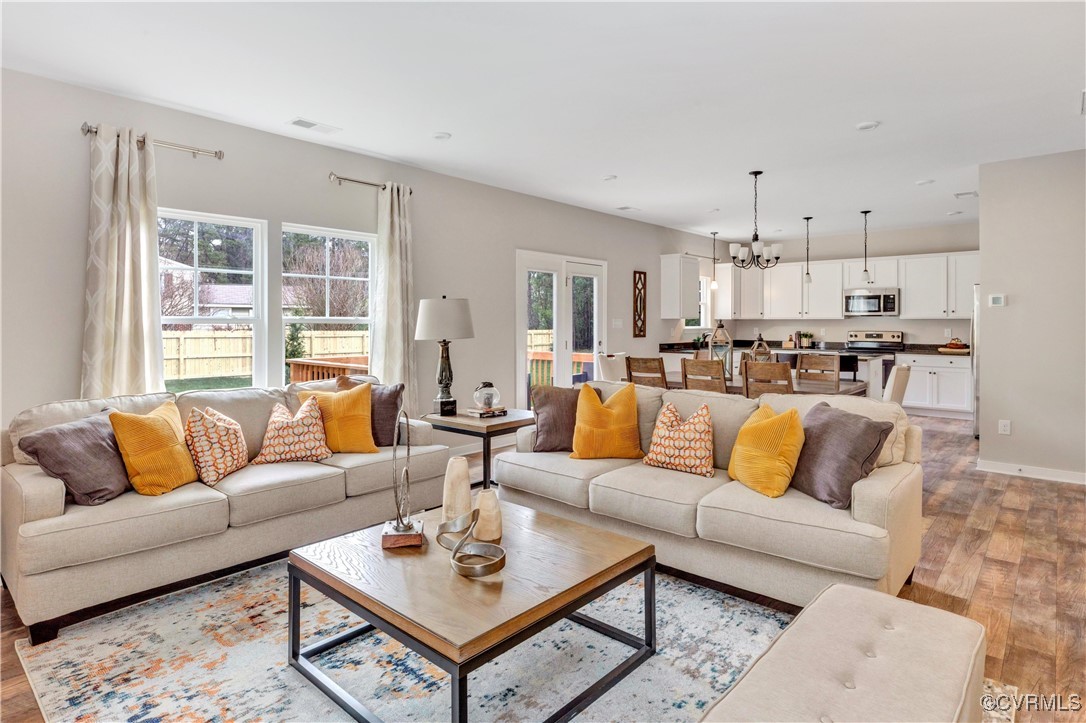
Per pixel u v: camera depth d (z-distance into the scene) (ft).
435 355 17.20
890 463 9.14
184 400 10.85
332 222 14.94
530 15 8.50
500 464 11.89
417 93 11.43
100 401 9.97
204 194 12.79
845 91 11.26
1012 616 8.41
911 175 17.49
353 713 6.26
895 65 10.11
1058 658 7.36
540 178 17.98
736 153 15.30
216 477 9.76
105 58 10.03
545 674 7.08
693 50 9.55
